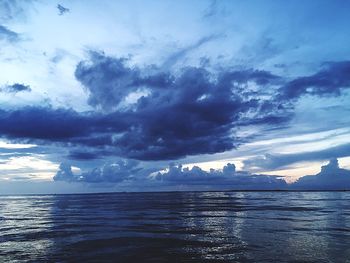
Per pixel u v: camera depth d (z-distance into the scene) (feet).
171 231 139.74
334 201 395.55
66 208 322.96
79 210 285.84
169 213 235.40
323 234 123.95
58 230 146.82
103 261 88.12
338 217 185.68
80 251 100.32
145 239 120.06
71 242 115.34
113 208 309.01
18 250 102.53
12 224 175.22
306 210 241.76
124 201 500.33
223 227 149.69
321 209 250.98
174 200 515.09
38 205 398.42
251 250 97.81
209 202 411.75
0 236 130.93
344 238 114.93
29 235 132.67
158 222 175.52
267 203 360.07
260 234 126.72
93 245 109.40
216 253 94.94
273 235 123.65
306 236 119.85
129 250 100.99
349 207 273.13
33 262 87.35
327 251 94.79
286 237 118.52
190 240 116.57
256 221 170.91
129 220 188.14
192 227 151.74
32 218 212.02
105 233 135.85
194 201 453.17
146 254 95.45
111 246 107.45
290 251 95.50
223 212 234.99
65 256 93.91
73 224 170.81
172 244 109.60
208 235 127.24
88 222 180.14
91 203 433.89
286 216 195.31
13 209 318.65
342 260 84.69
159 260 88.33
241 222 167.63
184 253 95.81
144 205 357.20
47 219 202.49
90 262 87.20
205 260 87.35
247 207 288.92
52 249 103.50
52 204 422.41
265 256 89.97
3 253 98.22
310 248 98.94
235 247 102.68
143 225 162.40
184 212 243.19
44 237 127.03
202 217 200.03
